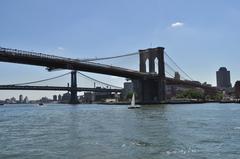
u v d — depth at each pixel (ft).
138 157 82.79
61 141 108.68
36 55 377.30
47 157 84.28
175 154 85.76
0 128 159.43
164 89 604.90
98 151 90.07
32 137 121.80
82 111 355.77
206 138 111.45
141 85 601.21
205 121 180.65
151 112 294.46
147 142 103.35
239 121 179.52
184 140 107.45
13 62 369.91
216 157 82.53
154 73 600.39
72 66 437.17
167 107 430.61
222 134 121.80
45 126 165.89
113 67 509.35
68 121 197.57
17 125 176.24
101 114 276.82
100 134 124.06
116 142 103.91
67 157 83.71
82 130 139.44
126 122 178.60
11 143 107.76
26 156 86.17
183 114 254.27
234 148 93.20
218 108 387.75
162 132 128.88
